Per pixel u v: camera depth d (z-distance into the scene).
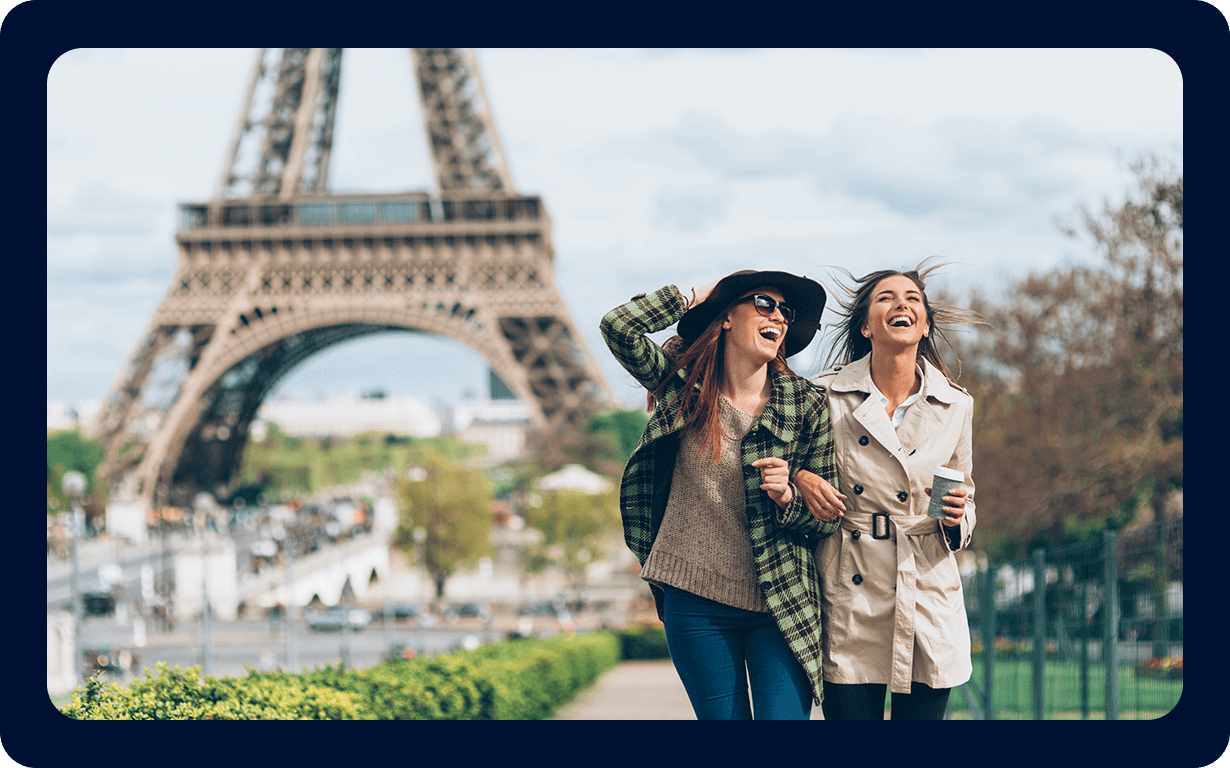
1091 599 9.04
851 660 5.49
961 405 5.59
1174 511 36.44
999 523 37.12
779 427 5.30
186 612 59.06
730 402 5.43
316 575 61.78
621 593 72.44
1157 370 33.62
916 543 5.48
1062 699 9.82
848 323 5.82
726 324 5.46
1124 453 34.38
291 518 105.88
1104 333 35.03
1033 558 9.67
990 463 37.03
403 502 68.31
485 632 57.16
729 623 5.42
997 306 37.50
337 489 139.25
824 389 5.53
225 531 87.62
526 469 84.44
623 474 5.51
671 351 5.69
